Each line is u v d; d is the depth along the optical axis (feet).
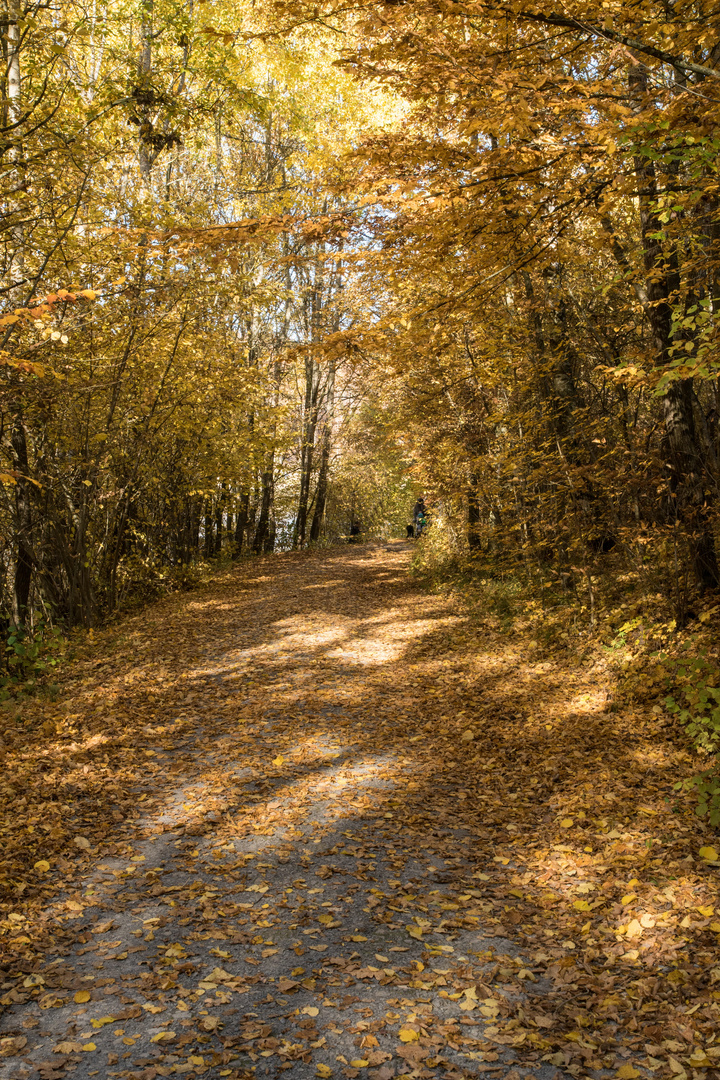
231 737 23.47
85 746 22.00
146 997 10.65
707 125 15.26
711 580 25.49
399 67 19.80
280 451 84.07
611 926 12.58
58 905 13.32
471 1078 9.10
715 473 25.43
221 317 48.62
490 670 29.96
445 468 45.55
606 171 19.48
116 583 50.93
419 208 19.45
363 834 16.61
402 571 67.21
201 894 13.80
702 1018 9.95
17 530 38.55
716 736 15.05
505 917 13.16
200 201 45.03
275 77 58.08
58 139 29.43
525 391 35.24
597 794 17.88
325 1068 9.19
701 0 16.79
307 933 12.53
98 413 43.24
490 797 18.93
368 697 27.96
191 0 46.60
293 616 45.24
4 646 33.99
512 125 16.02
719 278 24.23
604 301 35.91
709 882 13.30
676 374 14.39
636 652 25.13
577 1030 9.98
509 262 24.08
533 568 39.17
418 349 26.08
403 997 10.77
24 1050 9.44
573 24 16.97
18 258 35.06
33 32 28.89
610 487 27.63
